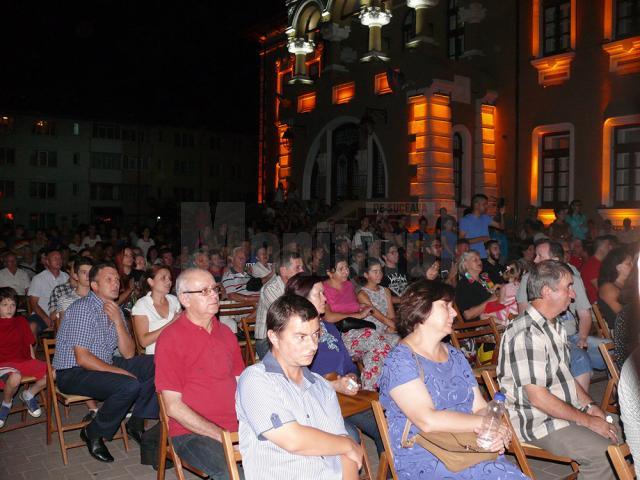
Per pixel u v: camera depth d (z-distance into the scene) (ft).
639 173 48.88
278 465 9.95
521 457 11.88
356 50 70.28
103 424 16.33
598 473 11.87
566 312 20.12
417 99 57.98
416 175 58.59
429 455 10.58
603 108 50.85
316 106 72.38
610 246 24.41
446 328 10.96
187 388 13.05
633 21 49.08
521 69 57.21
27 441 18.07
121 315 17.66
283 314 10.17
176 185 160.15
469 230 33.27
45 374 18.67
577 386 13.92
